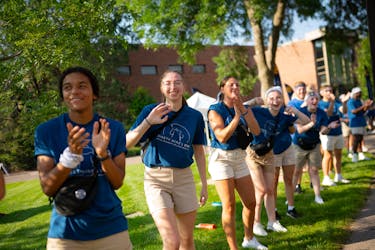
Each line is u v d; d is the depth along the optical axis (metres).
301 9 14.41
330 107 7.96
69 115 2.51
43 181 2.29
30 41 4.32
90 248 2.37
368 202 6.54
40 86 5.21
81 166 2.38
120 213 2.51
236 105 4.11
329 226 5.34
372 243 4.63
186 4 11.99
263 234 5.21
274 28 12.81
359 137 10.59
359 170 9.36
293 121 5.64
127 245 2.52
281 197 7.27
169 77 3.60
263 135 5.14
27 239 6.57
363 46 27.52
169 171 3.57
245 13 13.25
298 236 5.07
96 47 5.53
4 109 4.96
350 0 14.98
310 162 6.74
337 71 35.06
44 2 4.58
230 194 4.39
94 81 2.53
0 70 4.59
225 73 21.86
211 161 4.52
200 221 6.14
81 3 4.58
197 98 16.91
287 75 39.34
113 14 5.20
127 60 30.88
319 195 6.70
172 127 3.58
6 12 4.38
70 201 2.29
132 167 15.95
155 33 12.52
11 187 15.16
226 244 4.98
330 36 16.23
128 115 30.23
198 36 12.20
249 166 5.23
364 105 10.55
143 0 11.87
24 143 5.42
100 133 2.34
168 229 3.39
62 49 4.56
